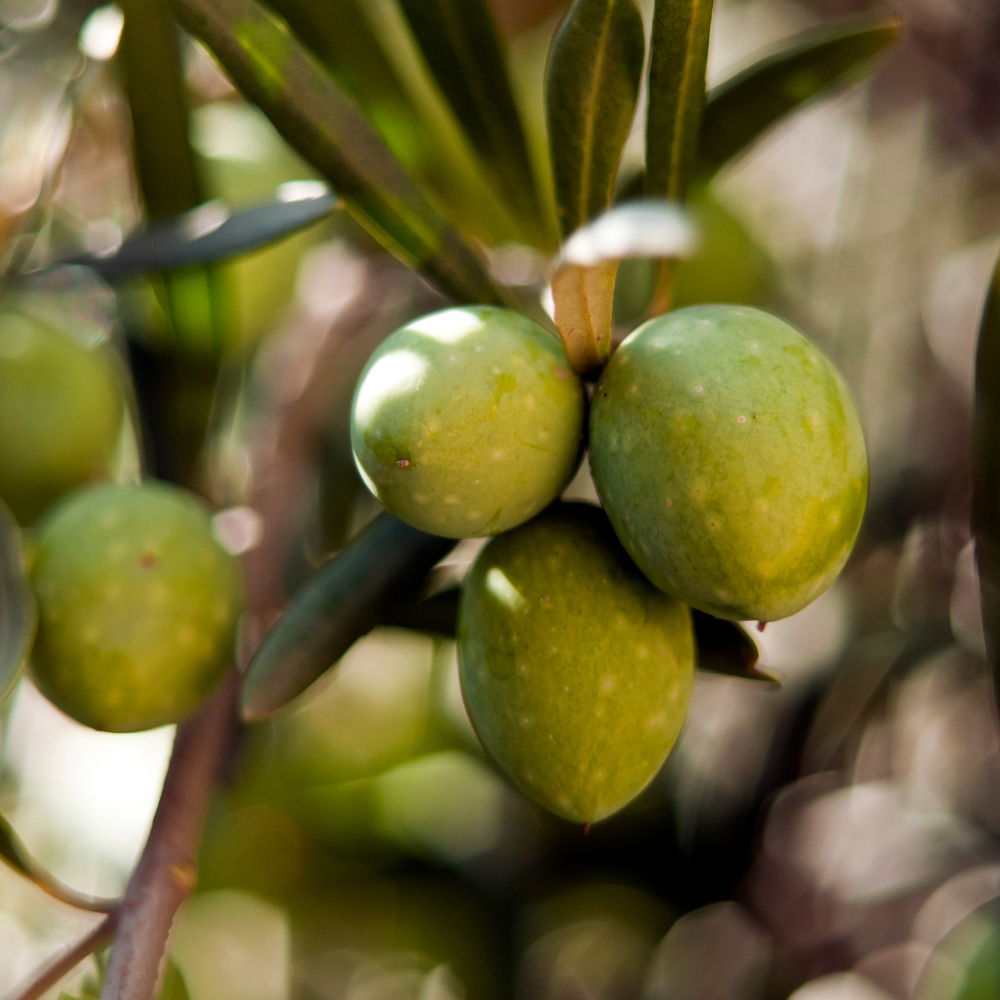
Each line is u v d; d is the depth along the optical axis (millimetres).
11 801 369
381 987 391
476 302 268
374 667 418
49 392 300
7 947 373
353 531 333
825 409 251
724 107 280
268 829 387
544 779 259
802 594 251
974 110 402
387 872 396
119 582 274
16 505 300
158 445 300
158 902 264
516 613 259
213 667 279
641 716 258
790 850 398
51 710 373
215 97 326
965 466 393
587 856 390
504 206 288
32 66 320
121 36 284
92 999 282
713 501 248
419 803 408
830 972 384
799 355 252
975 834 390
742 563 249
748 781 377
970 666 396
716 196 333
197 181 292
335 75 289
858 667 383
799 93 279
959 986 323
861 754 405
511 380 254
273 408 314
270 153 323
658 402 250
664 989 384
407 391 252
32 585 274
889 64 405
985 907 336
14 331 302
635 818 389
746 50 461
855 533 253
